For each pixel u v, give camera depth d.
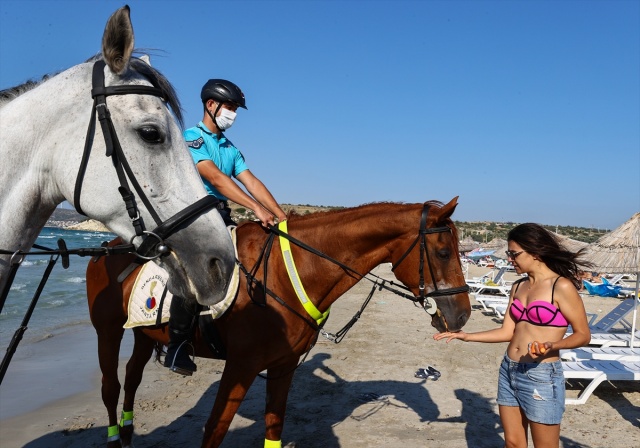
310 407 6.06
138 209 2.08
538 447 3.42
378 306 15.48
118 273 4.12
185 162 2.21
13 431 5.32
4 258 2.11
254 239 3.72
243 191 3.65
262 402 6.29
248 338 3.43
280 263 3.59
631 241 8.78
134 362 4.59
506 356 3.63
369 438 5.15
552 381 3.36
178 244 2.11
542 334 3.43
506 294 15.75
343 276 3.66
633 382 7.39
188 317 3.44
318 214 3.83
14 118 2.11
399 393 6.63
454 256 3.64
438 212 3.59
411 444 5.01
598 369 6.57
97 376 7.61
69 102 2.09
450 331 3.65
